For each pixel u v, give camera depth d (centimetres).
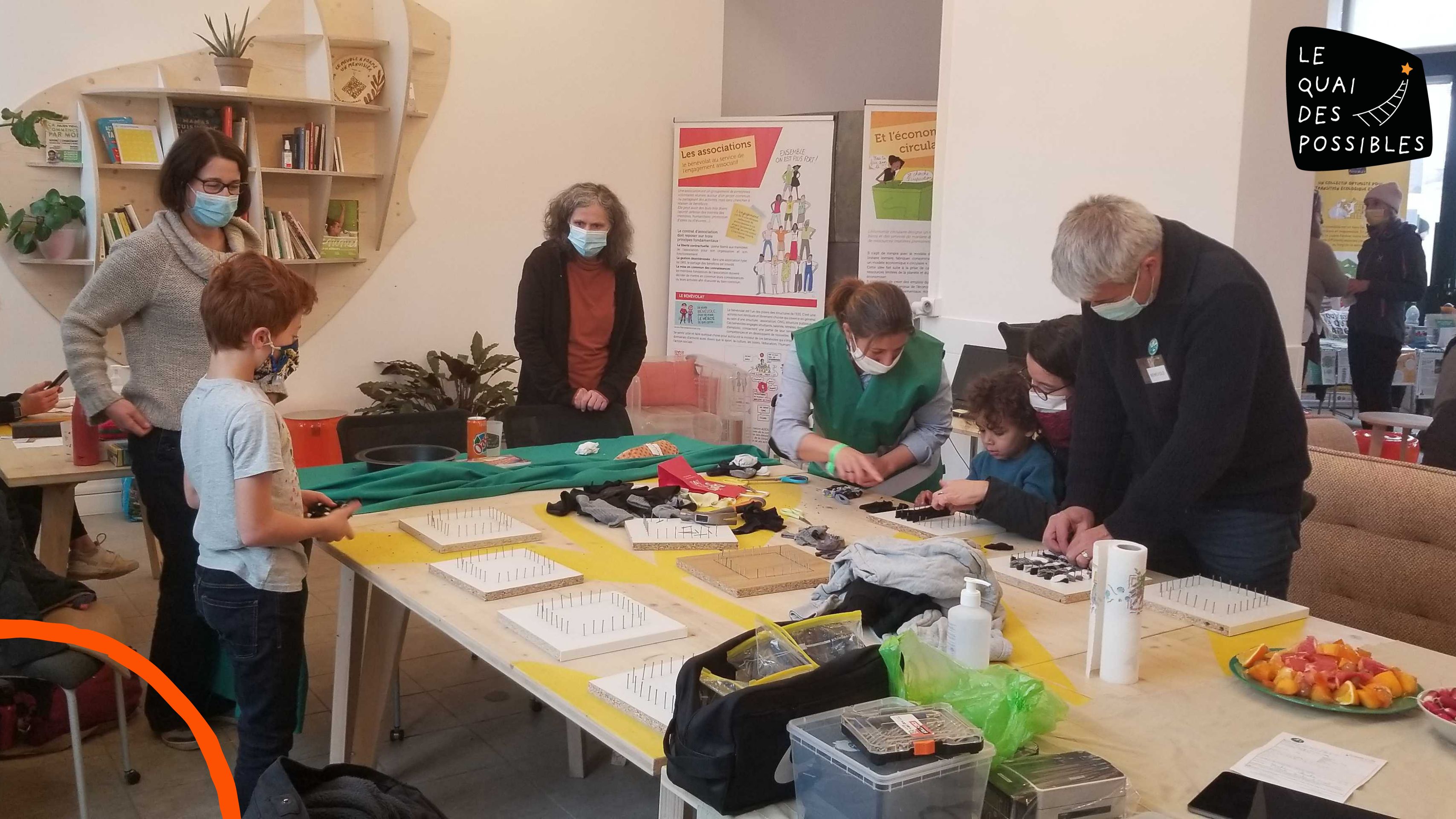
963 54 496
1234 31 387
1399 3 611
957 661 148
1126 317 206
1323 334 596
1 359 474
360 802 146
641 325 412
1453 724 135
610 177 632
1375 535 259
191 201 250
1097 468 225
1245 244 398
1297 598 271
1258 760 132
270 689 212
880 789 108
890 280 607
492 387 580
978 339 500
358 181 551
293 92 522
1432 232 609
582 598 188
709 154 623
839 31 695
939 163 514
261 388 258
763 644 145
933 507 251
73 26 472
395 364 568
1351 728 143
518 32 590
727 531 236
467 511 250
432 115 569
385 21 533
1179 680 158
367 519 245
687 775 125
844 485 288
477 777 278
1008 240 482
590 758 291
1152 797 124
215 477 202
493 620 180
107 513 512
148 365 256
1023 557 212
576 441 366
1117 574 155
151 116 489
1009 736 127
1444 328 606
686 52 646
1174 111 409
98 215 468
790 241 613
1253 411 206
